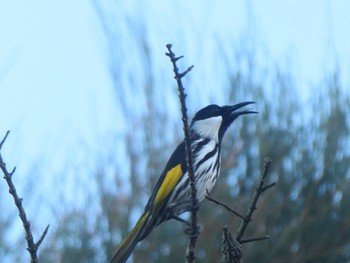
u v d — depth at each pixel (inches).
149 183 535.5
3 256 462.9
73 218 527.5
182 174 403.5
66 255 523.2
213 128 436.1
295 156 571.2
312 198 573.9
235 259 293.7
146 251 546.6
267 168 296.2
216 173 424.2
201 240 547.5
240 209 553.0
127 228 528.7
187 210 406.9
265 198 559.5
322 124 576.7
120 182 534.3
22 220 281.6
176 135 544.4
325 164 572.7
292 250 568.7
